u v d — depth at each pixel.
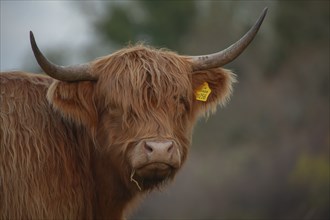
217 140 53.66
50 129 14.50
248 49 61.12
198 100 15.34
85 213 14.81
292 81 58.22
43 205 14.02
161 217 46.03
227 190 47.78
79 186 14.62
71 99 14.41
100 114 14.64
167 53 14.87
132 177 14.35
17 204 13.84
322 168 40.09
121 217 15.37
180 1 74.69
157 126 14.00
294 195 42.22
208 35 66.00
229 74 15.55
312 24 62.69
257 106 55.78
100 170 14.84
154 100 14.21
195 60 15.21
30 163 14.03
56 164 14.34
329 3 62.56
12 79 14.70
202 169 49.81
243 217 45.25
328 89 56.78
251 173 48.25
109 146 14.43
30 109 14.45
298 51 61.66
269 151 49.75
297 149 47.75
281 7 63.72
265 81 59.53
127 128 14.15
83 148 14.81
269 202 45.41
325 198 35.47
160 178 13.88
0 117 14.09
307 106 54.38
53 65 13.98
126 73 14.36
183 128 14.73
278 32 63.47
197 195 47.84
